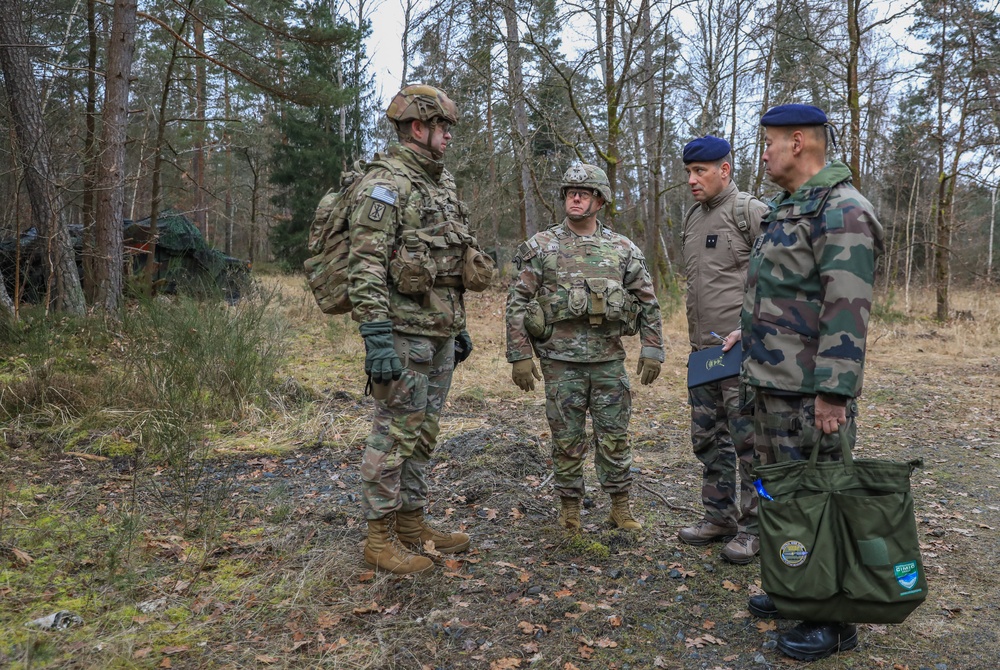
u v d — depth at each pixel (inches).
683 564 121.0
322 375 255.0
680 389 274.2
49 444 169.0
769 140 96.7
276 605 101.6
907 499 84.4
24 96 288.7
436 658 91.0
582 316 124.7
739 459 119.8
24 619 94.5
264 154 1174.3
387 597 106.6
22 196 320.8
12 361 210.5
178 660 87.9
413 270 106.1
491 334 390.9
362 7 716.0
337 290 110.6
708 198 123.9
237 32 555.2
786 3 461.1
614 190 374.9
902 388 290.4
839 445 91.1
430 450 122.4
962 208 800.9
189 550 118.8
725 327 122.6
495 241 673.6
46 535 120.8
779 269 92.0
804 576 84.6
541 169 430.0
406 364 110.3
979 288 811.4
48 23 522.6
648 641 96.7
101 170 313.9
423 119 109.7
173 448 162.6
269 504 142.8
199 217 1042.1
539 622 100.7
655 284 593.3
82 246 329.4
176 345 219.5
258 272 892.0
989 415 245.8
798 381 90.2
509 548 125.5
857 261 83.9
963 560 126.6
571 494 132.6
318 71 820.6
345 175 111.9
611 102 371.9
